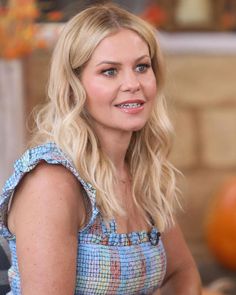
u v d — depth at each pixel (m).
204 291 6.82
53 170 4.18
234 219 9.95
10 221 4.33
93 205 4.23
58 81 4.41
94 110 4.38
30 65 9.35
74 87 4.38
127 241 4.42
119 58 4.31
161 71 4.70
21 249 4.11
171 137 4.84
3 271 4.86
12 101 8.95
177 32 10.48
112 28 4.33
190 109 10.48
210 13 10.59
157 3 10.40
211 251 10.28
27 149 4.50
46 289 4.03
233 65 10.57
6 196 4.24
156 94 4.77
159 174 4.80
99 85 4.32
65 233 4.11
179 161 10.48
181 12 10.48
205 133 10.54
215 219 10.16
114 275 4.30
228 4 10.80
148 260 4.49
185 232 10.54
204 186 10.58
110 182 4.39
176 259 5.16
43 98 9.43
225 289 8.63
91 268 4.26
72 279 4.12
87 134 4.35
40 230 4.07
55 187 4.14
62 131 4.32
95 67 4.32
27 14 8.59
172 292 5.14
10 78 8.91
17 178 4.19
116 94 4.34
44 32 9.12
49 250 4.05
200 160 10.55
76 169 4.25
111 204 4.33
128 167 4.78
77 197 4.24
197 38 10.49
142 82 4.39
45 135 4.41
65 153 4.29
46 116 4.56
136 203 4.68
